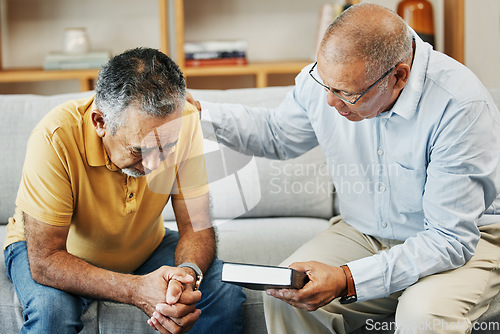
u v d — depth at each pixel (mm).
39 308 1474
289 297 1449
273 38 3303
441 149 1499
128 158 1429
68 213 1506
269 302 1591
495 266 1557
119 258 1658
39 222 1486
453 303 1436
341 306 1583
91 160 1491
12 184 2043
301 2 3268
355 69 1386
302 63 3076
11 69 3178
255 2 3262
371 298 1498
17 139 2055
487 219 1643
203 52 3039
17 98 2119
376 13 1417
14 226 1689
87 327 1607
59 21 3250
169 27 3238
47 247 1499
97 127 1452
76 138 1502
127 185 1554
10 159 2045
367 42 1381
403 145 1584
